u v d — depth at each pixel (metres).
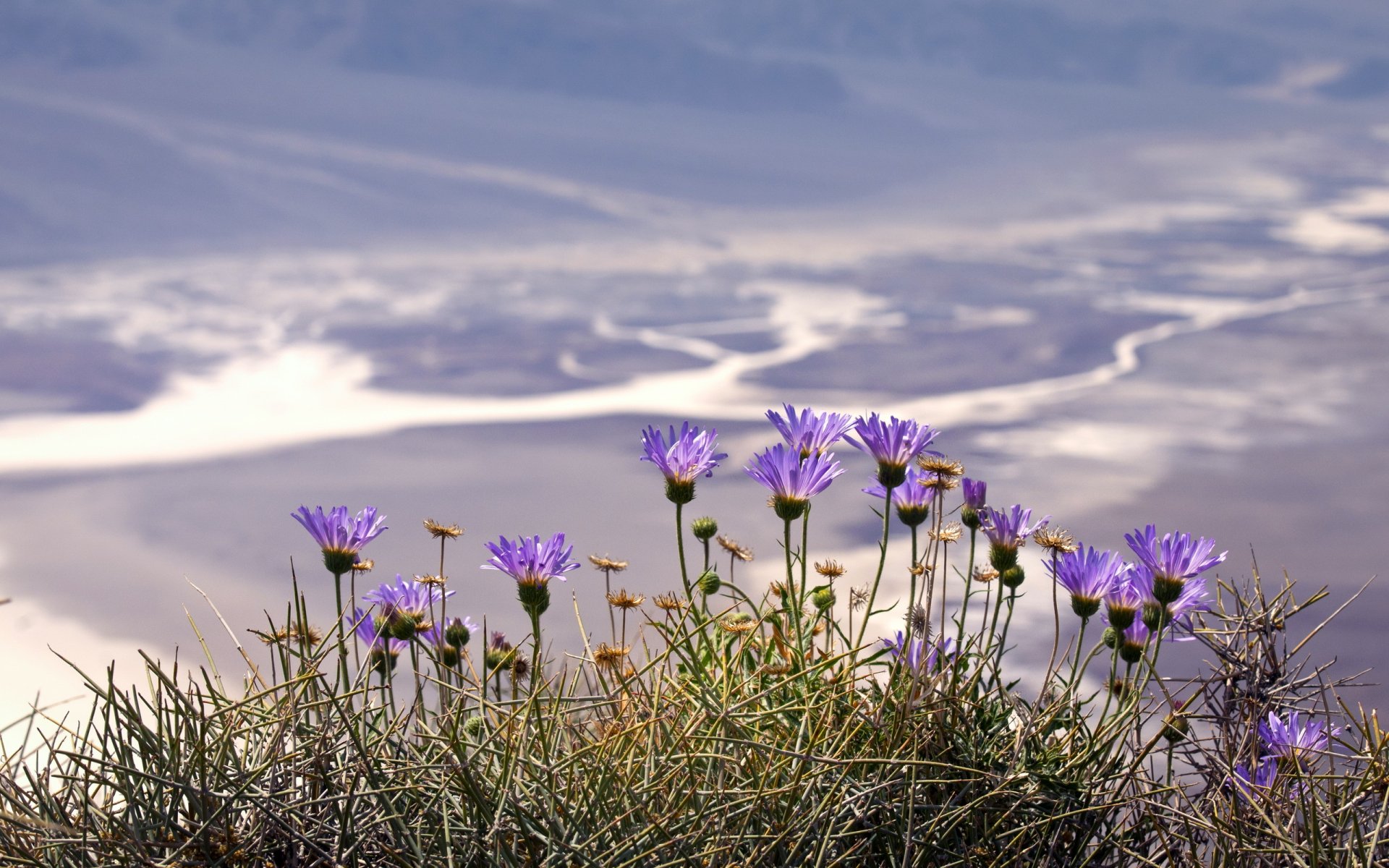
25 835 1.92
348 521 2.52
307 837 1.87
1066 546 2.52
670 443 2.55
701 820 2.00
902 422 2.54
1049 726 2.40
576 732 2.33
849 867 2.10
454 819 2.01
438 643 2.59
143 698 2.05
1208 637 2.48
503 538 2.44
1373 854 2.10
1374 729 2.27
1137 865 2.24
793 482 2.54
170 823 1.91
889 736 2.27
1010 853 2.19
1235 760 2.32
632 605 2.79
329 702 2.02
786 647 2.67
